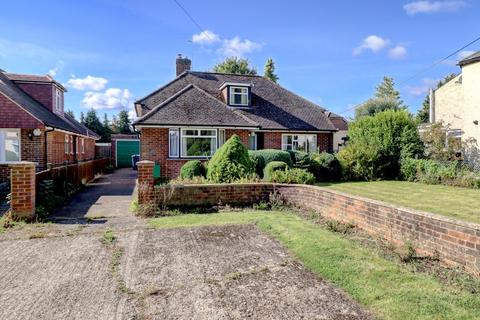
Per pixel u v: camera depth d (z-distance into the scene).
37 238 5.96
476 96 17.56
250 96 21.20
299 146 20.94
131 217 7.84
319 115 22.27
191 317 3.27
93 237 6.02
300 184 9.34
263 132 20.02
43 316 3.29
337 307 3.41
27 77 19.36
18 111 13.75
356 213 6.59
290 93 23.69
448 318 3.11
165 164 15.92
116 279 4.16
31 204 7.41
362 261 4.58
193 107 16.75
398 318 3.14
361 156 16.12
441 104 23.27
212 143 16.61
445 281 3.99
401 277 4.04
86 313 3.35
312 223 7.06
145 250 5.29
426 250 4.84
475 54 18.08
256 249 5.30
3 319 3.24
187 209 8.48
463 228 4.30
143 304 3.53
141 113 18.33
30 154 14.25
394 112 17.17
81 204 10.11
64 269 4.49
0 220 7.07
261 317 3.25
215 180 10.38
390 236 5.59
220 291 3.82
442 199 10.43
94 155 31.00
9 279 4.17
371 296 3.57
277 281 4.06
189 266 4.59
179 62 24.50
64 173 12.23
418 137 16.72
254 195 9.14
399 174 16.48
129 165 32.91
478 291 3.69
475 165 16.53
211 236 6.05
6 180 13.73
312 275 4.22
